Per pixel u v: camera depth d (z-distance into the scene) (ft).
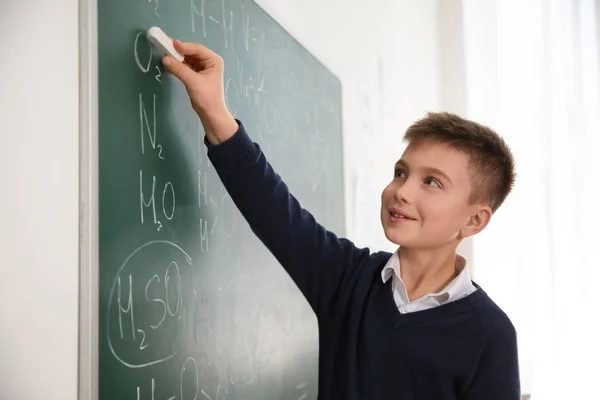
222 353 3.49
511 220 9.71
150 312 2.80
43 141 2.23
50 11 2.27
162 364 2.89
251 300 3.90
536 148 9.73
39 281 2.19
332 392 3.19
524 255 9.57
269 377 4.16
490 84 10.24
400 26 8.32
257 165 3.00
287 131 4.50
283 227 3.09
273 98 4.26
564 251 9.42
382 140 7.38
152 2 2.87
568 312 9.31
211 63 2.99
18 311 2.10
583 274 9.30
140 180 2.74
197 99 2.89
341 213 5.75
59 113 2.31
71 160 2.36
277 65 4.34
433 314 3.03
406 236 2.97
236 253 3.70
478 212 3.18
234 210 3.67
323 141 5.31
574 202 9.46
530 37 9.98
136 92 2.73
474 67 10.44
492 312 3.07
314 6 5.30
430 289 3.20
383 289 3.19
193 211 3.20
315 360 5.09
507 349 3.01
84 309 2.38
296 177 4.67
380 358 3.04
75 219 2.38
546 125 9.63
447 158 3.01
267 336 4.15
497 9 10.32
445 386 2.99
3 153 2.06
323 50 5.49
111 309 2.53
